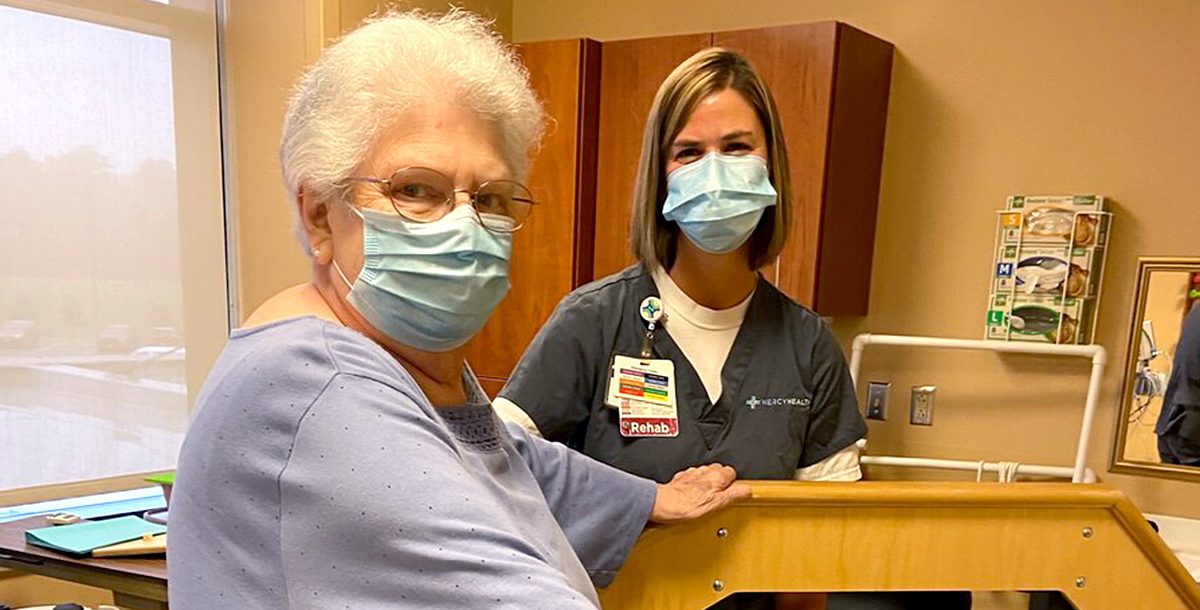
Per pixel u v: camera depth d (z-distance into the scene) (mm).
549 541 709
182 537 538
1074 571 979
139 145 2396
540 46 2365
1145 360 2051
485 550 515
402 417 538
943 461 2193
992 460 2281
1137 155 2043
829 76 2043
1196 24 1954
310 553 502
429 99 621
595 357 1148
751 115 1146
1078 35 2086
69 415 2291
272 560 507
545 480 886
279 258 2570
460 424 681
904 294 2371
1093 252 2047
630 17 2746
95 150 2301
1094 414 2059
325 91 620
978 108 2223
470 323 681
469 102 636
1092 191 2102
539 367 1136
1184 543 2004
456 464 560
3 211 2137
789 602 1134
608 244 2414
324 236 657
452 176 631
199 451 533
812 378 1205
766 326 1198
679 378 1149
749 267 1220
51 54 2193
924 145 2305
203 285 2582
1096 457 2145
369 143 612
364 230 628
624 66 2334
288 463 505
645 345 1158
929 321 2344
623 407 1122
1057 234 2088
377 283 639
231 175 2617
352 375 538
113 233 2355
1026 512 969
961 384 2312
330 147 616
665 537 947
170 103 2459
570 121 2350
